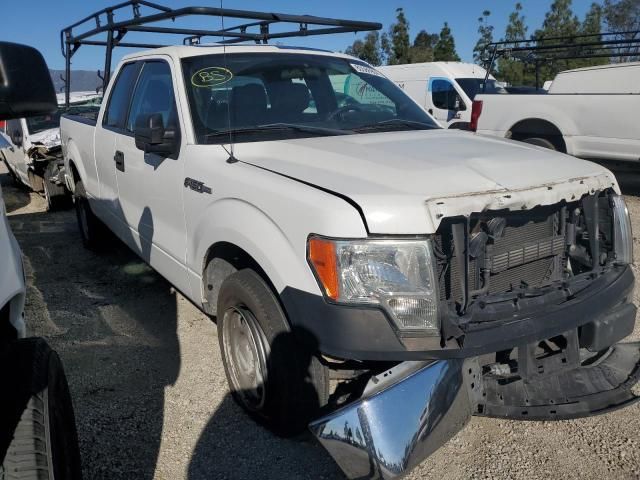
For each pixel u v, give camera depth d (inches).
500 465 110.3
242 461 112.3
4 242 74.9
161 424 124.0
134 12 220.7
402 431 87.0
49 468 73.1
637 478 106.1
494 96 374.3
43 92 68.9
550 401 100.8
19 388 76.0
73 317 179.5
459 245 92.8
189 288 141.5
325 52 171.9
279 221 103.0
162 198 147.1
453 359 91.4
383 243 90.6
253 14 161.6
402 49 1514.5
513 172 105.4
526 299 100.4
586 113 329.7
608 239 117.0
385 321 90.7
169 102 149.4
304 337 98.0
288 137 135.5
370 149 118.6
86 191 220.4
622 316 109.7
